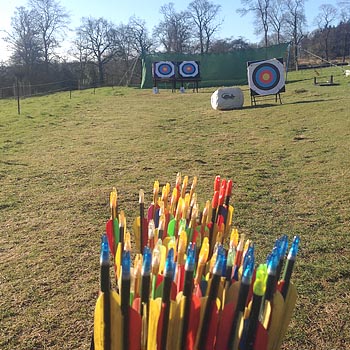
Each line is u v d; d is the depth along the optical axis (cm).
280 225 472
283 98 1619
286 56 2694
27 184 661
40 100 2106
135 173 714
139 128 1175
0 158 834
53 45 4328
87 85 4116
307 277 354
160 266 182
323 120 1091
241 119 1229
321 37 5191
